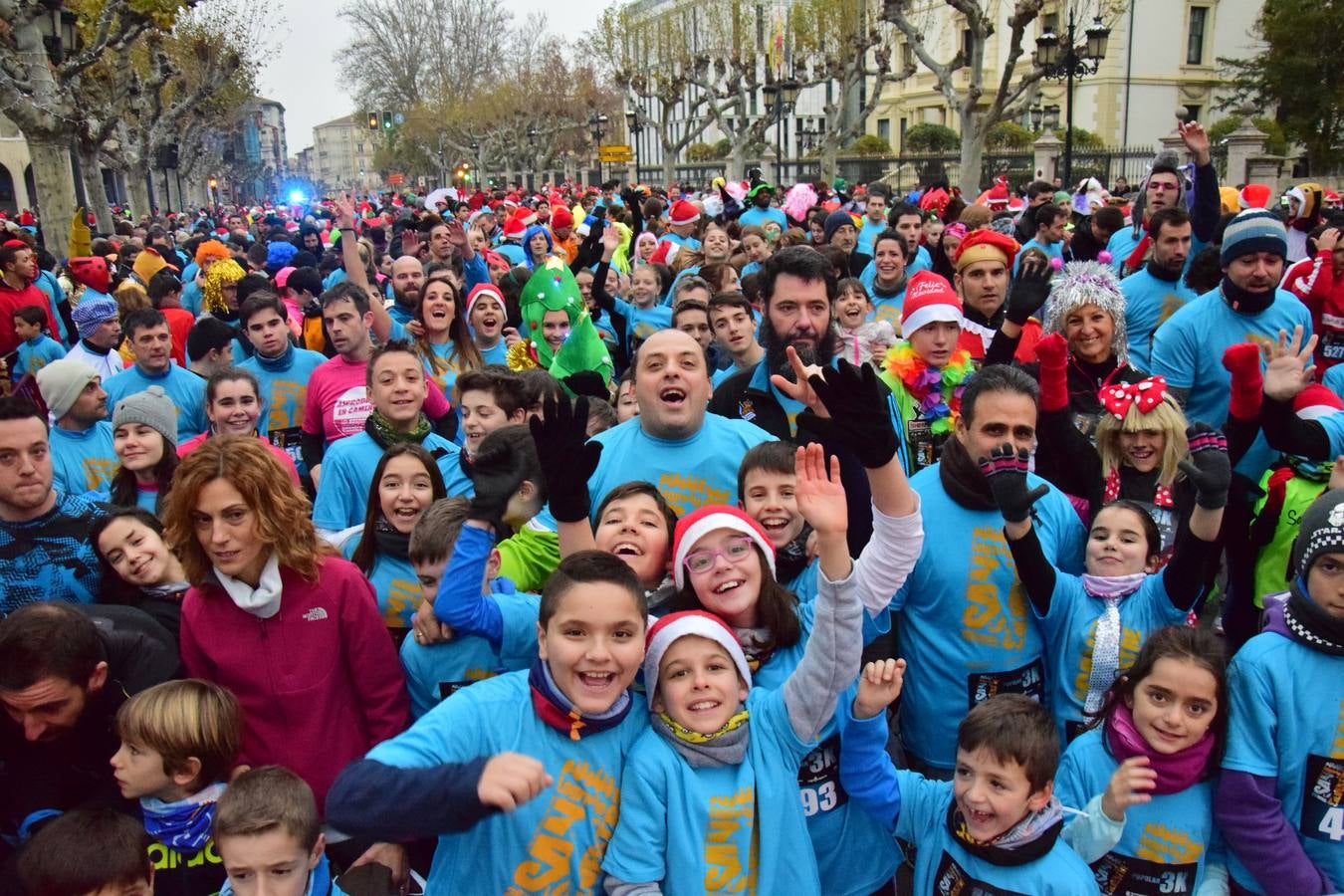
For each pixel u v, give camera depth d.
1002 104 25.41
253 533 2.98
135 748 2.77
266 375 6.15
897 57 50.88
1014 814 2.56
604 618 2.34
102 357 7.01
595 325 7.86
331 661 3.15
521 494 2.88
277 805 2.51
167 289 8.87
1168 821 2.82
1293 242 8.52
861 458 2.59
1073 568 3.62
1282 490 3.99
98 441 5.14
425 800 1.92
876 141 42.78
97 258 9.83
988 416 3.28
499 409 4.17
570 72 70.31
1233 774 2.80
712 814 2.43
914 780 2.85
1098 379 4.38
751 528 2.80
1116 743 2.88
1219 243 6.92
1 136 44.84
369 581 3.65
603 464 3.66
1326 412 4.03
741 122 40.09
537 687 2.44
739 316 5.07
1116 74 43.09
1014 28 24.66
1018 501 3.10
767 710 2.58
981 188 33.66
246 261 12.52
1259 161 24.56
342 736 3.18
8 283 8.12
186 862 2.82
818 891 2.61
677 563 2.82
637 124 40.34
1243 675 2.85
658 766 2.44
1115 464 3.87
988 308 5.58
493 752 2.40
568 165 68.06
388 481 3.70
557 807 2.41
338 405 5.48
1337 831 2.79
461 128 64.12
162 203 48.78
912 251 9.44
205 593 3.11
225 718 2.85
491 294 6.76
